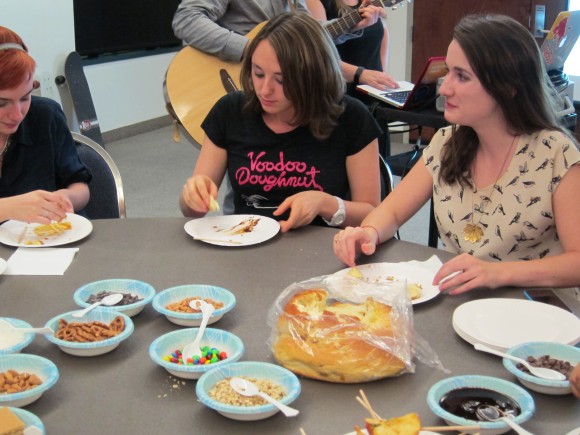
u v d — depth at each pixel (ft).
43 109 7.32
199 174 7.07
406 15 17.79
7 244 5.87
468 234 5.89
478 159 5.79
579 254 5.08
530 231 5.64
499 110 5.45
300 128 6.92
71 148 7.55
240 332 4.37
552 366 3.80
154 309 4.65
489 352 4.00
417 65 18.24
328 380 3.81
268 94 6.48
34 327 4.47
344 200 6.98
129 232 6.15
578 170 5.42
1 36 6.26
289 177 6.96
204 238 5.89
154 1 20.71
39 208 5.91
